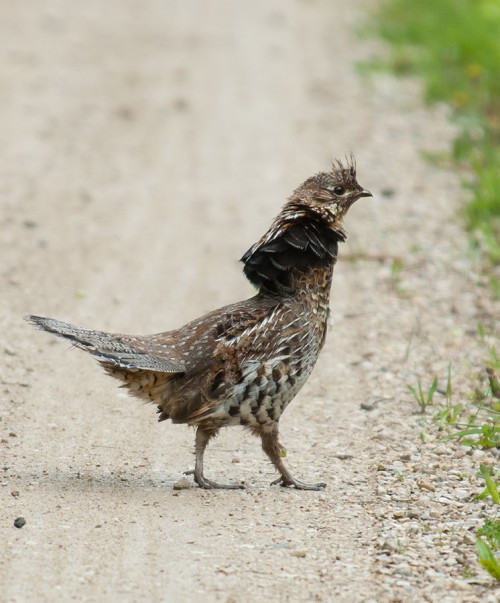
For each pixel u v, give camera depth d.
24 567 14.83
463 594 14.53
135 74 50.53
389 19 59.09
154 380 17.66
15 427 20.28
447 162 39.66
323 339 18.88
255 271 18.55
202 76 50.62
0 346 24.19
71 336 16.98
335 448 20.20
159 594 14.22
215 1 66.69
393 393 22.81
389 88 48.88
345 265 30.98
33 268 29.56
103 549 15.45
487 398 22.38
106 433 20.50
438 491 18.17
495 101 45.97
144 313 27.06
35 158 39.19
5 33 56.38
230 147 41.53
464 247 32.03
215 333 17.72
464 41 50.88
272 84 49.50
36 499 17.09
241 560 15.27
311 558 15.43
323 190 19.02
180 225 34.06
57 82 48.66
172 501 17.47
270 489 18.28
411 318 27.16
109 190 36.88
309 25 60.25
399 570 15.12
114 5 64.62
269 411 17.98
